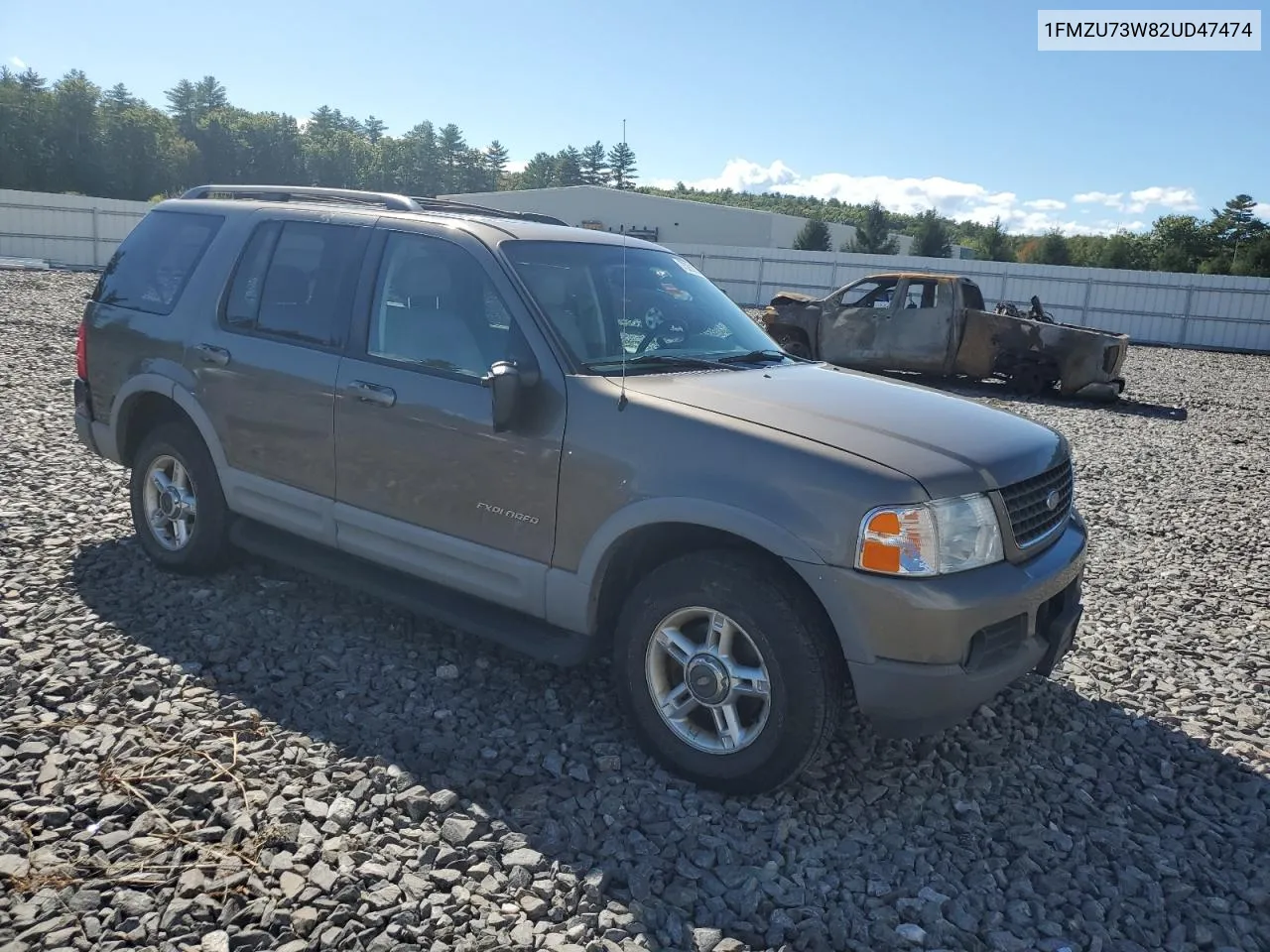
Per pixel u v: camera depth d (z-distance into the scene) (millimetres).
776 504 3232
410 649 4477
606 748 3711
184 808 3139
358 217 4496
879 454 3273
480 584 3918
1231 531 7520
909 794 3570
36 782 3252
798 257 32406
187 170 110250
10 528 5730
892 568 3127
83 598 4797
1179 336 29797
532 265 4051
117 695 3852
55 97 100812
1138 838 3396
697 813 3336
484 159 146750
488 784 3428
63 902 2697
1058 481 3918
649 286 4453
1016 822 3447
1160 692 4602
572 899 2857
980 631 3248
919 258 31359
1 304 18234
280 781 3326
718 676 3393
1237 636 5324
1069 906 2998
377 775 3387
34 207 31922
